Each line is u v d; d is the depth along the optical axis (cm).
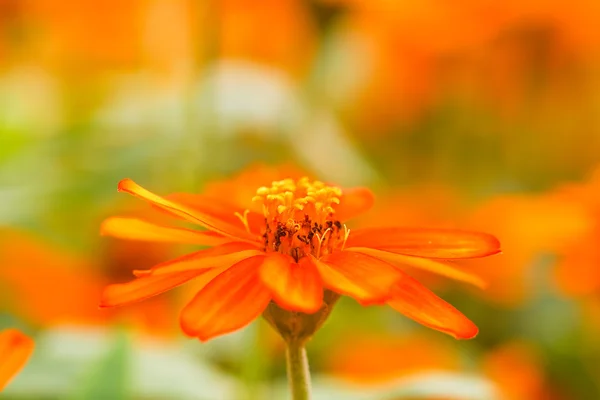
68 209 32
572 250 29
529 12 36
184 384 27
